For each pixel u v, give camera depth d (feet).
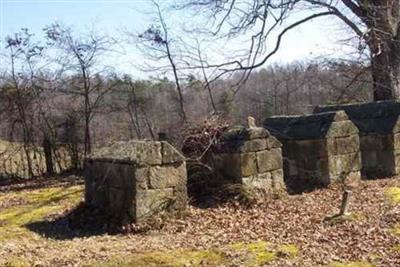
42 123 79.36
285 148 47.98
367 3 68.28
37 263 27.50
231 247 29.30
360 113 53.52
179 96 79.61
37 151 78.84
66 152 80.38
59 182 66.03
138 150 36.37
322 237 30.66
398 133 50.03
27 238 34.73
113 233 35.60
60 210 42.73
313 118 47.67
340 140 46.24
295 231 32.40
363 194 41.88
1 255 29.40
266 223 34.99
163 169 36.55
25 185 66.28
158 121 85.15
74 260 28.04
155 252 29.01
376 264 25.80
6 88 77.46
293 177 47.57
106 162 38.32
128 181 36.06
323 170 45.70
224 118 50.78
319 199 41.37
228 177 41.57
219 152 42.16
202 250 29.12
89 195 40.68
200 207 39.63
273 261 26.73
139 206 35.50
